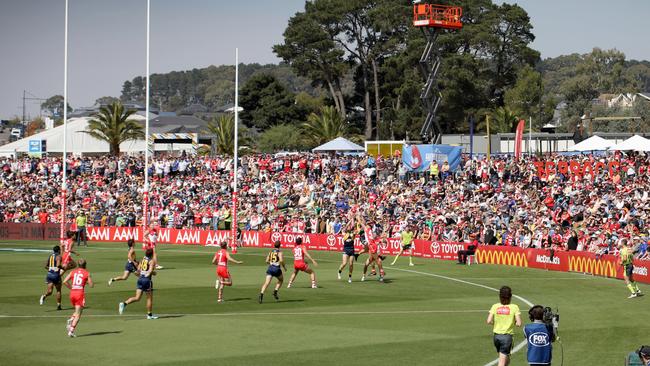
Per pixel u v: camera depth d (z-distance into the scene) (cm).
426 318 3734
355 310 3988
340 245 7619
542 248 6194
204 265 6306
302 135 15125
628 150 8256
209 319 3672
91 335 3247
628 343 3130
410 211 7712
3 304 4116
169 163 10075
